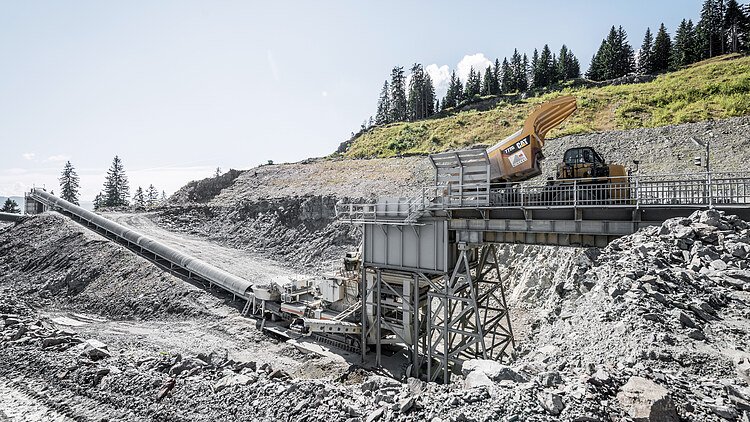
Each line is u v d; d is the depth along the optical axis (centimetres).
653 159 3120
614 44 8194
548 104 1883
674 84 4928
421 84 9519
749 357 745
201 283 3219
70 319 2716
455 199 1922
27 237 4341
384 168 5056
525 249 2870
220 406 924
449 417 717
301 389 947
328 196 4319
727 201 1339
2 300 2012
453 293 1897
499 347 2205
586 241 1642
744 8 7025
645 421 623
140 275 3316
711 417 620
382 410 807
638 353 812
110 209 5559
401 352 2306
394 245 2095
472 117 6369
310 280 2795
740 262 1038
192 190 6062
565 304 1396
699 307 929
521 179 2005
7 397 1032
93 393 1030
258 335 2509
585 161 1766
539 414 673
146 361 1216
